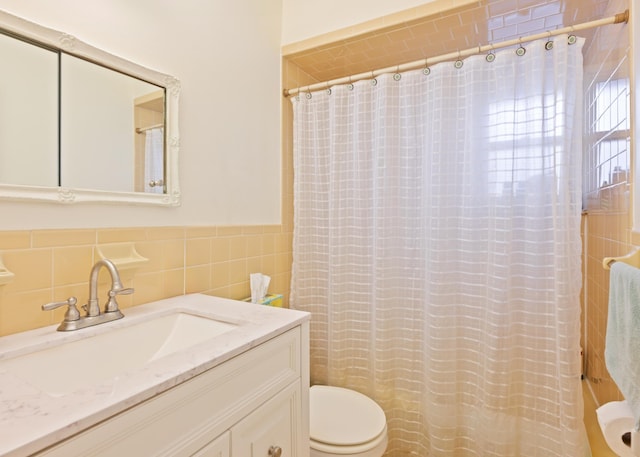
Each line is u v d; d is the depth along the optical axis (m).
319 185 1.83
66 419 0.51
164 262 1.25
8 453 0.43
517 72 1.36
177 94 1.27
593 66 1.78
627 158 1.25
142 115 1.16
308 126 1.85
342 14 1.74
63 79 0.96
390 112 1.60
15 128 0.87
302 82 2.07
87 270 1.02
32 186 0.89
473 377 1.47
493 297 1.38
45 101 0.93
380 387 1.62
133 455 0.59
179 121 1.29
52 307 0.87
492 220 1.39
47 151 0.93
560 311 1.27
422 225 1.58
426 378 1.54
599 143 1.68
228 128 1.52
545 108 1.31
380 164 1.61
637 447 0.81
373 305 1.67
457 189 1.49
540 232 1.33
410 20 1.58
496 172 1.38
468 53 1.43
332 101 1.75
